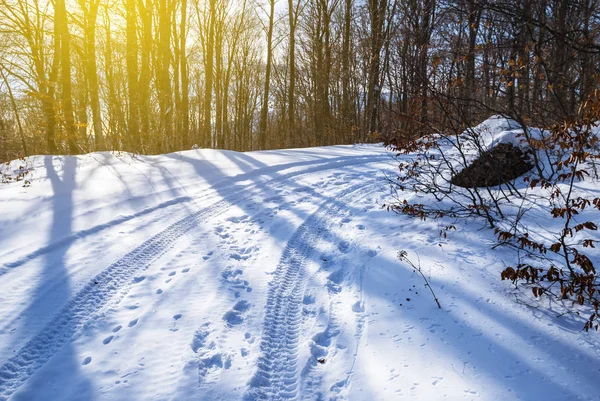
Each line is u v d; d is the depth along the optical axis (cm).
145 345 301
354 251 482
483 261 395
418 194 630
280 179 834
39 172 806
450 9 434
